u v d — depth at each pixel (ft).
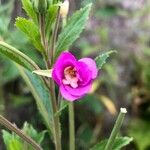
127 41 1.74
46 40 0.59
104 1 1.63
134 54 1.72
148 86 1.69
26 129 0.69
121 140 0.65
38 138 0.70
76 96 0.53
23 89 1.48
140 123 1.64
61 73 0.54
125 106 1.68
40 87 0.66
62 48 0.60
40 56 1.27
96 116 1.54
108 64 1.58
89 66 0.54
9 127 0.59
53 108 0.61
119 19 1.77
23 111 1.45
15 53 0.57
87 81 0.54
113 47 1.69
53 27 0.61
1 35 0.77
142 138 1.58
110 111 1.53
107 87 1.62
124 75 1.70
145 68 1.71
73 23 0.61
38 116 1.43
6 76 1.28
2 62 1.27
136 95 1.69
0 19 0.76
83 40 1.60
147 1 1.76
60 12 0.62
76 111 1.52
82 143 1.51
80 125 1.52
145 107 1.68
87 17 0.61
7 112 1.42
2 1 1.10
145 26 1.77
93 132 1.53
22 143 0.70
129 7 1.74
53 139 0.66
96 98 1.51
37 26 0.59
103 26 1.69
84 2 0.67
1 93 1.34
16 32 1.13
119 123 0.58
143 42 1.74
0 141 1.30
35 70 0.55
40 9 0.58
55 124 0.62
